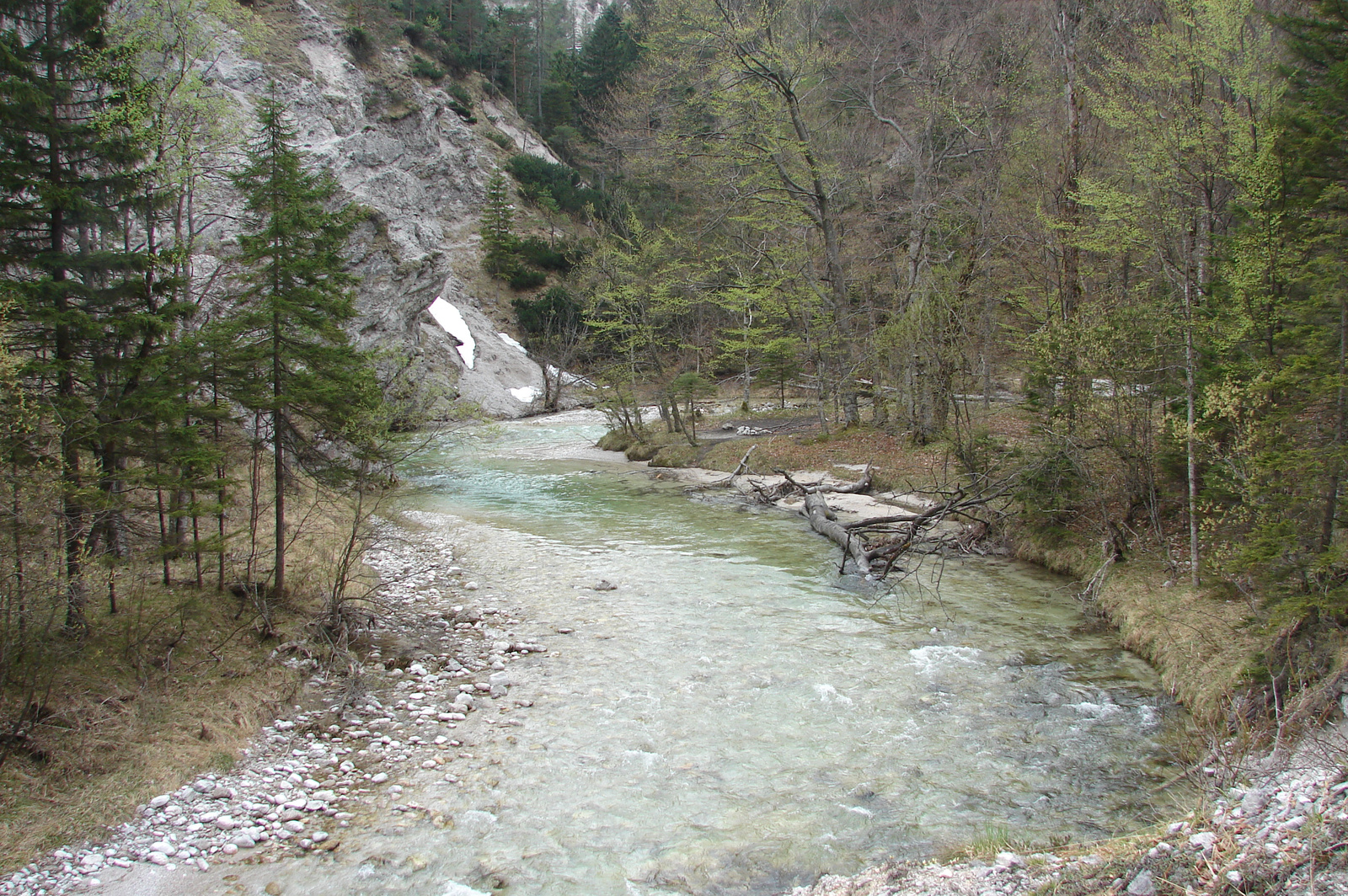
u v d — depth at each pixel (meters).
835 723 7.51
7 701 6.23
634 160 40.56
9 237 7.30
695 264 33.97
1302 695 6.02
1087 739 7.14
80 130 7.43
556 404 48.34
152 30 9.84
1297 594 6.89
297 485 10.17
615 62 71.50
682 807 6.03
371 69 62.34
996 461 15.27
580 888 5.02
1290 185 8.59
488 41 78.50
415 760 6.81
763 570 13.38
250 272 9.71
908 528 15.91
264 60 42.22
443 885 5.05
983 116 23.06
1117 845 4.80
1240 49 9.04
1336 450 6.68
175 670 7.62
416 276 35.50
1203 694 7.61
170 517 9.59
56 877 5.04
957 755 6.86
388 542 14.75
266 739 7.15
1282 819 4.35
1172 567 10.53
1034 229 19.61
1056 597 11.72
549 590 12.15
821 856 5.35
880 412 27.88
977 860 4.96
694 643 9.75
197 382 8.50
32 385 6.94
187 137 9.94
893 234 27.59
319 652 8.84
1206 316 9.80
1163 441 11.09
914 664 9.02
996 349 22.78
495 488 22.69
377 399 9.66
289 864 5.29
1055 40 18.75
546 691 8.31
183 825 5.73
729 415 37.44
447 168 65.12
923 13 26.11
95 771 6.11
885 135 32.25
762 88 24.81
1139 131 10.16
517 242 61.59
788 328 36.12
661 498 21.05
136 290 7.68
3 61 6.81
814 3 26.81
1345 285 7.07
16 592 6.11
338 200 31.83
